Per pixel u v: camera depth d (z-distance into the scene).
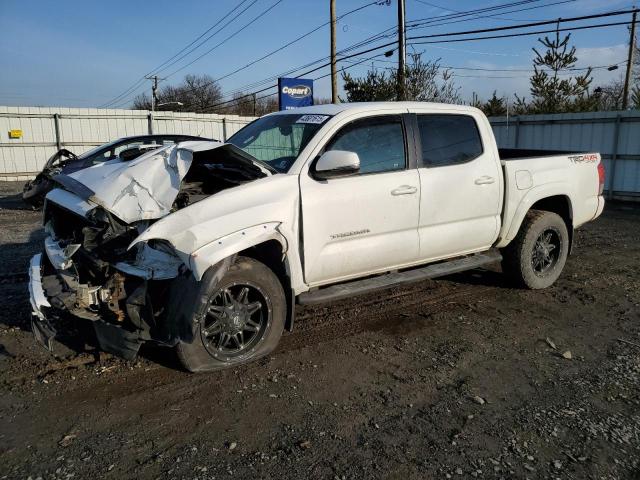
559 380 4.00
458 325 5.05
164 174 3.95
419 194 4.81
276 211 3.99
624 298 5.93
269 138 4.85
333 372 4.05
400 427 3.34
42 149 21.64
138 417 3.40
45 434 3.21
